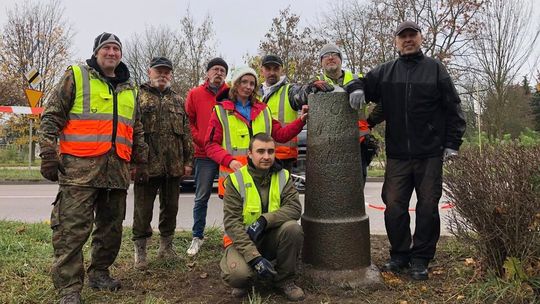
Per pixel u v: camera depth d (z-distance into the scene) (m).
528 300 3.13
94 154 3.35
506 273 3.30
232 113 3.97
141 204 4.32
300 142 8.89
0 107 13.48
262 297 3.49
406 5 22.52
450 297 3.39
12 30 23.55
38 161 23.88
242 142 3.95
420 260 3.88
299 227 3.39
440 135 3.88
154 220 7.49
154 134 4.36
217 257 4.65
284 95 4.59
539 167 3.21
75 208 3.30
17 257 4.51
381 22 23.38
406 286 3.66
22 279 3.89
